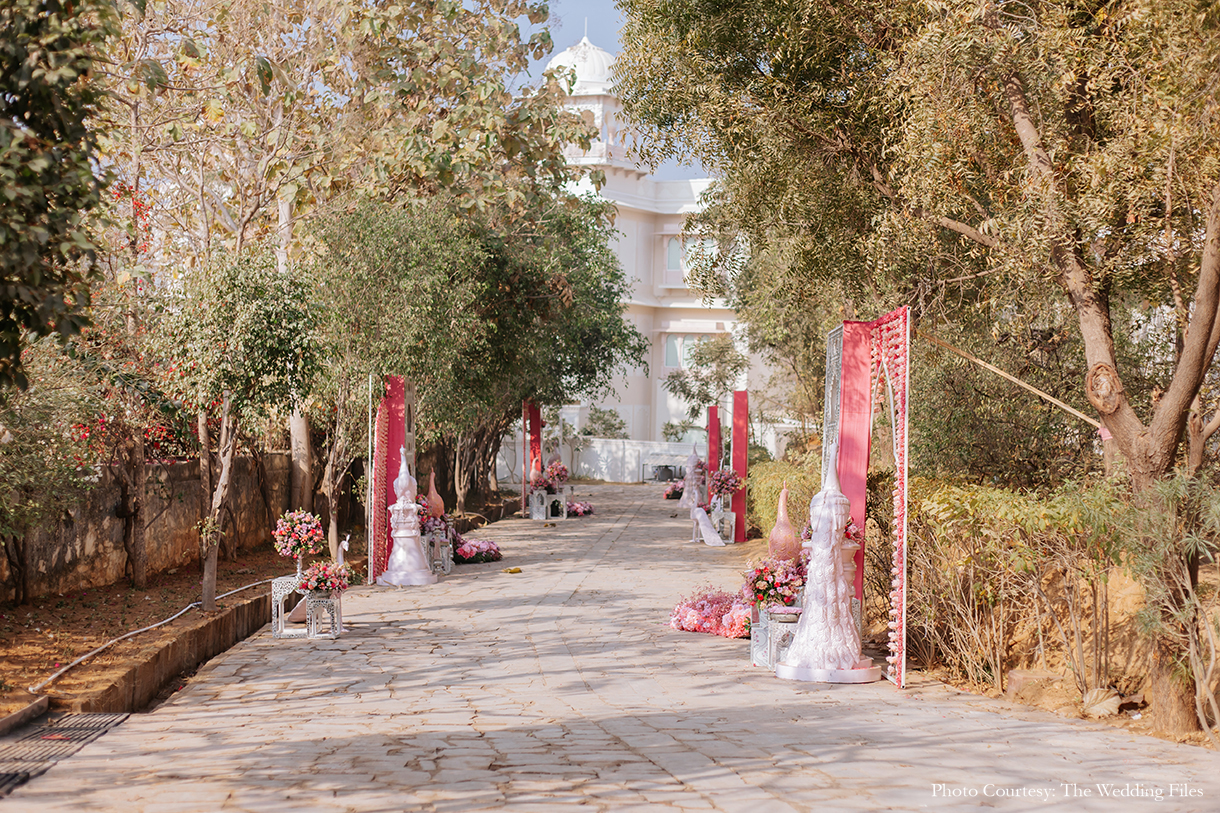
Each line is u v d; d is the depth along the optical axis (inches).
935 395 466.0
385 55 647.1
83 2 186.9
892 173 354.0
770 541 384.2
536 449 1105.4
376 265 616.1
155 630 368.5
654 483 1743.4
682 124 433.4
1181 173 290.2
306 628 422.9
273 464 684.1
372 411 609.6
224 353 422.0
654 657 375.2
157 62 385.7
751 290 891.4
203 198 629.9
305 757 215.0
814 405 978.7
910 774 200.2
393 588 567.8
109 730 248.2
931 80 324.2
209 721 264.2
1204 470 324.2
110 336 439.2
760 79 421.4
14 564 390.3
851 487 357.7
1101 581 308.8
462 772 199.8
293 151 631.8
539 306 873.5
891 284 418.6
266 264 450.9
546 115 670.5
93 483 417.7
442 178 641.6
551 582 589.0
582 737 241.6
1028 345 444.8
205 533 422.0
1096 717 286.8
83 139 191.9
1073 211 303.3
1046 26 316.5
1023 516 300.4
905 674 340.8
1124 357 444.1
